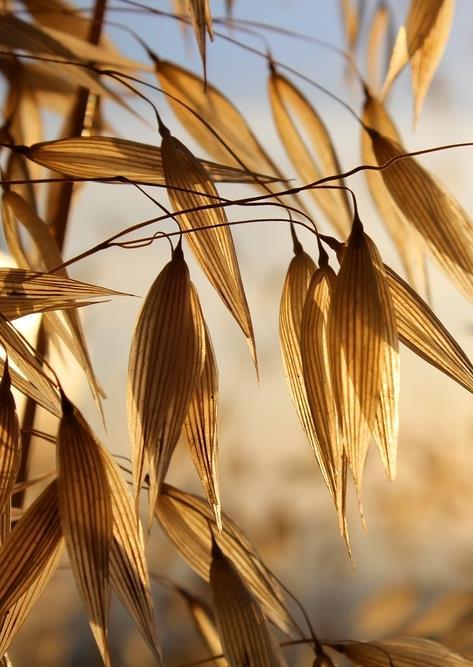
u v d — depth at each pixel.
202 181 0.14
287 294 0.15
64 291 0.14
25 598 0.15
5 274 0.14
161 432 0.14
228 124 0.18
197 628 0.19
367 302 0.14
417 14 0.17
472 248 0.16
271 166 0.17
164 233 0.14
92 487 0.14
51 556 0.15
